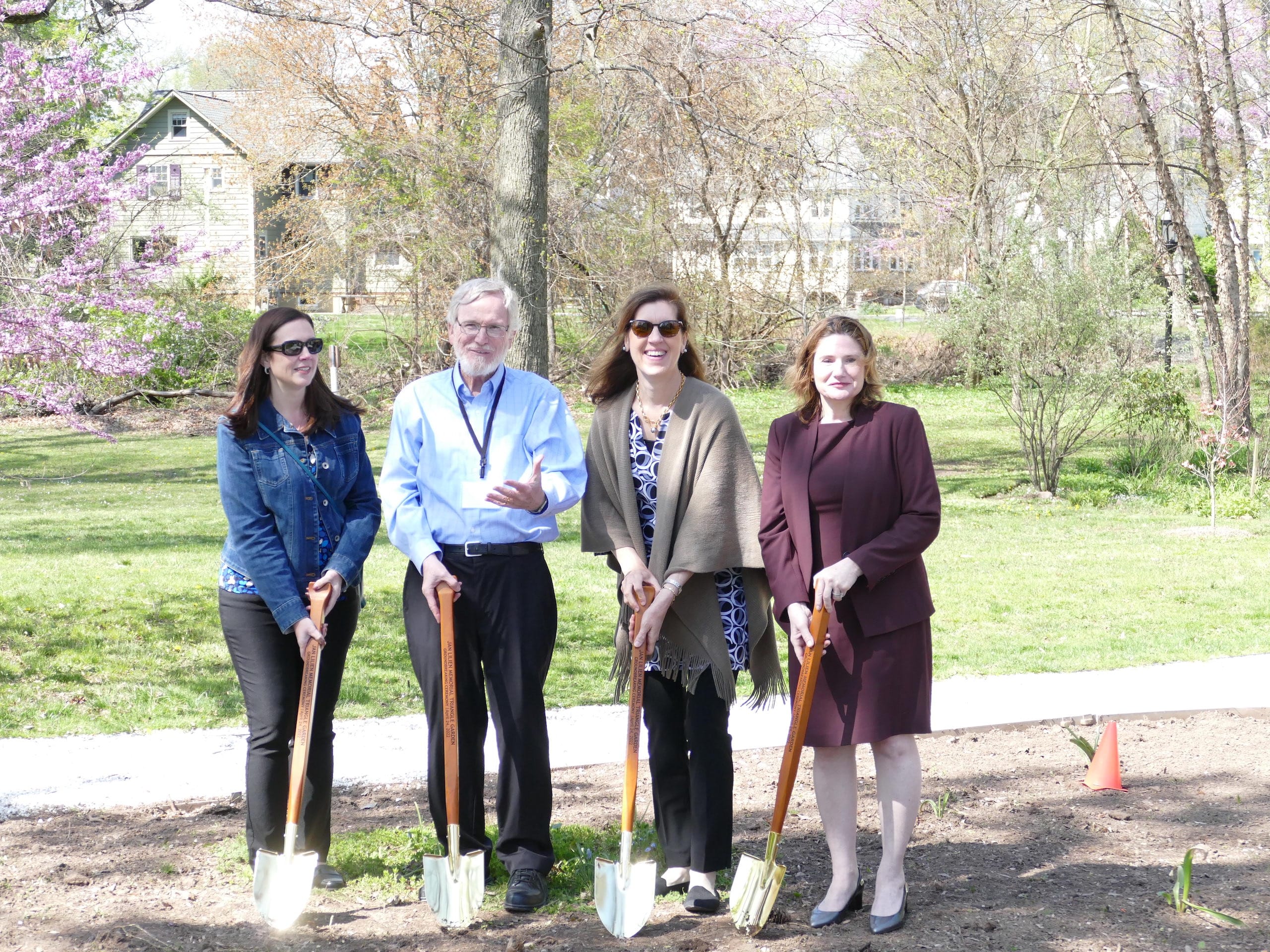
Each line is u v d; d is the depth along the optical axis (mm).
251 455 3514
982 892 3621
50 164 13203
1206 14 20797
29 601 8938
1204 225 32094
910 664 3336
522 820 3561
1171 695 6227
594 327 23859
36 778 4918
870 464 3381
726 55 16031
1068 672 7102
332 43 25594
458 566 3482
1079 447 17828
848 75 27719
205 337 26109
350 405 3717
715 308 27078
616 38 15609
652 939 3295
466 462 3504
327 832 3766
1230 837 4117
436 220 23562
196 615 8664
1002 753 5270
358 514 3666
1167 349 18734
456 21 13117
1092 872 3773
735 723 5801
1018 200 27781
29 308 13320
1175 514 16109
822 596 3238
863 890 3631
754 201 26188
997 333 17375
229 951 3221
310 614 3455
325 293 29469
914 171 29578
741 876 3332
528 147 11875
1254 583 10812
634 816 3506
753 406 26203
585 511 3648
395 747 5441
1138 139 27578
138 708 6262
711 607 3521
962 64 27766
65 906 3561
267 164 30891
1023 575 11305
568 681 7086
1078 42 25953
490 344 3506
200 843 4164
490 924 3422
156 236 15438
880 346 31859
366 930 3377
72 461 21406
